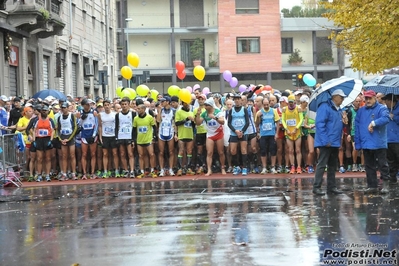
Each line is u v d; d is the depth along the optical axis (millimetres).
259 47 73625
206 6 74000
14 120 24844
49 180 23828
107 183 22172
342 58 74250
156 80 74375
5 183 22109
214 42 74625
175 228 12320
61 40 41812
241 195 17172
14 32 33062
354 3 28016
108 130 23891
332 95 16422
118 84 66125
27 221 14008
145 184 21297
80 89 46656
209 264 9297
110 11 60000
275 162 23734
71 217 14328
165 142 23984
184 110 23828
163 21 73812
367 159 17000
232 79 33406
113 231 12281
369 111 16719
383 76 18797
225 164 24625
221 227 12234
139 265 9406
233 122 23203
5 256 10406
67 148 23828
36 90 37375
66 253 10445
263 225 12289
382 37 27359
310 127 23062
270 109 23531
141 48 73938
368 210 13742
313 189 16812
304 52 75188
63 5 42031
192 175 24016
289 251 9969
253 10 73375
